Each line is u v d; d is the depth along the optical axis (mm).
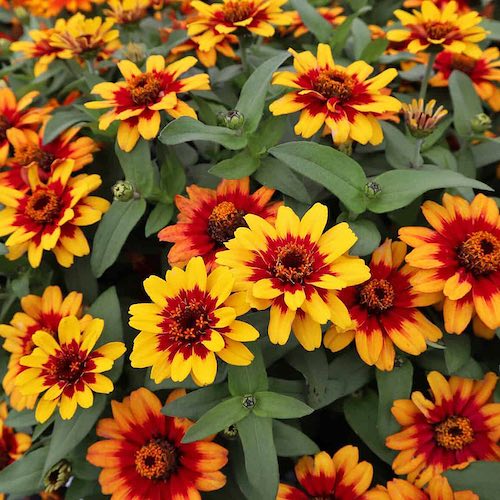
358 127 316
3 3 561
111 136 369
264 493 278
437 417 312
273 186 322
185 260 311
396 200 306
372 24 512
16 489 322
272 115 349
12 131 382
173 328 281
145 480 310
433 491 286
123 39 467
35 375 309
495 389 322
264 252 283
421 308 333
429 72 389
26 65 476
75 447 330
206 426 285
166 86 344
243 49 391
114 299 325
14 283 362
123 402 318
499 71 412
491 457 307
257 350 295
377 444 320
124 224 340
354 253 301
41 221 343
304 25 447
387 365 306
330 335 306
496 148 384
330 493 307
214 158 369
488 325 288
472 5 520
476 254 295
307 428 349
